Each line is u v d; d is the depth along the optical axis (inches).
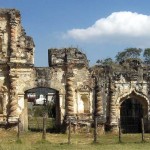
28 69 1545.3
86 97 1577.3
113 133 1542.8
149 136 1397.6
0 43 1546.5
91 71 1593.3
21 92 1534.2
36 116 2664.9
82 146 1047.6
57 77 1565.0
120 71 1617.9
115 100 1596.9
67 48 1581.0
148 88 1628.9
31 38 1566.2
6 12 1549.0
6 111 1518.2
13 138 1279.5
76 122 1533.0
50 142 1128.2
